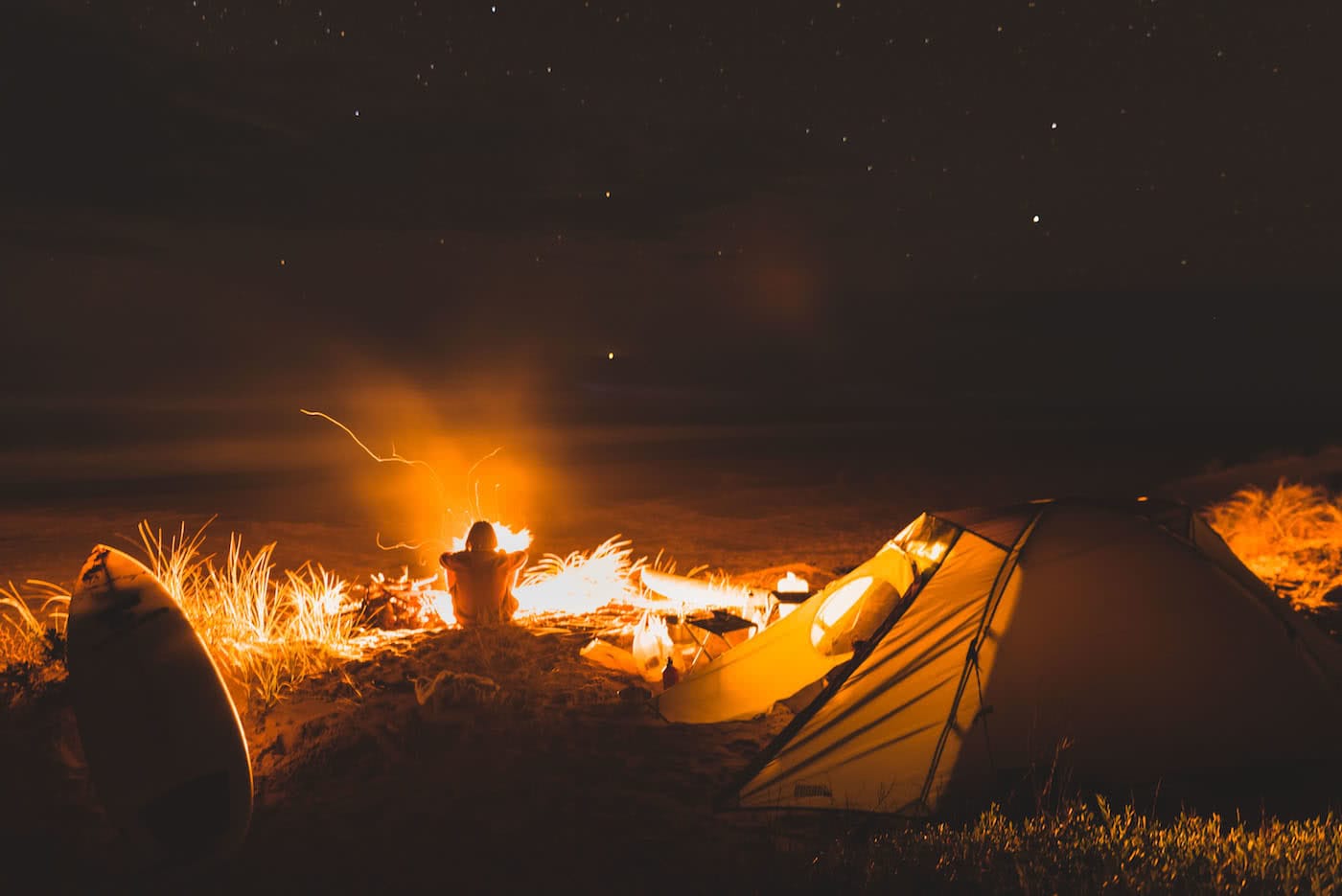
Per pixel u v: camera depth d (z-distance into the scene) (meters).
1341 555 10.60
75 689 4.43
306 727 5.50
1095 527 5.07
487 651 6.98
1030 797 4.50
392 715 5.64
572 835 4.27
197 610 7.06
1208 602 4.92
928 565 5.36
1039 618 4.80
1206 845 3.88
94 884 4.16
